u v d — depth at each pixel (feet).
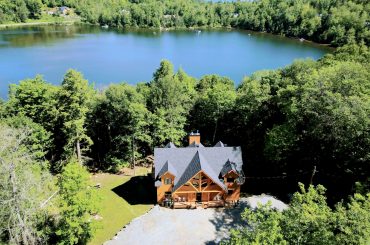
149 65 446.60
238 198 152.05
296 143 157.58
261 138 188.24
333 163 151.33
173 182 148.25
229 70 430.20
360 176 131.13
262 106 186.09
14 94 202.90
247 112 189.98
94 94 213.46
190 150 156.25
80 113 173.06
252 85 205.77
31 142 166.09
